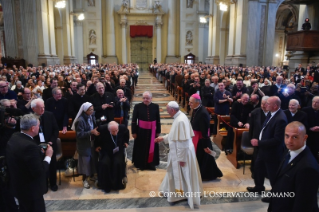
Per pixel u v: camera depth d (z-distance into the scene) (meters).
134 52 33.81
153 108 5.30
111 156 4.57
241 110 5.78
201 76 11.58
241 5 18.28
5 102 4.24
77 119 4.45
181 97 11.39
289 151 2.65
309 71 12.94
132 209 3.91
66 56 25.23
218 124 6.70
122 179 4.59
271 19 18.66
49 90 6.79
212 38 27.00
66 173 4.95
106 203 4.08
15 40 17.89
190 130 3.85
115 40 32.53
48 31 19.44
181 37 32.34
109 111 5.90
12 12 17.59
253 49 18.55
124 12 31.42
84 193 4.39
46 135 4.22
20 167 2.77
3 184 3.27
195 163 3.90
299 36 16.36
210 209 3.91
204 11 31.44
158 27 32.22
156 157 5.42
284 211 2.53
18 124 3.82
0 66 14.93
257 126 4.30
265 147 3.81
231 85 10.02
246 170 5.33
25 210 2.95
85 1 30.06
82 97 5.66
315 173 2.31
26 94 5.66
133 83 14.41
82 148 4.51
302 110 5.09
